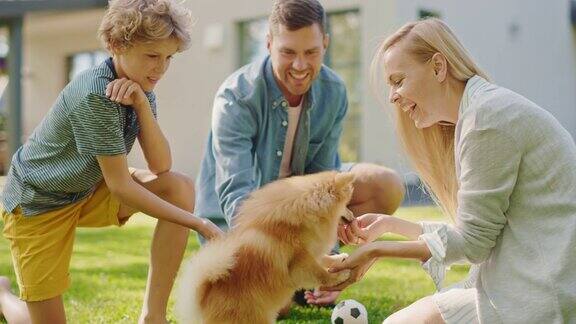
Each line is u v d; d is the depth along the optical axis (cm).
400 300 434
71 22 1573
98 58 1661
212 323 282
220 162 391
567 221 246
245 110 400
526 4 1491
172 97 1388
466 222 257
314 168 438
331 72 429
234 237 293
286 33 379
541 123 253
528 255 250
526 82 1495
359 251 279
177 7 298
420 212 833
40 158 309
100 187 325
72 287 475
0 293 359
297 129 420
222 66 1315
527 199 253
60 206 312
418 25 282
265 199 300
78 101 296
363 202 428
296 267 291
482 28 1341
